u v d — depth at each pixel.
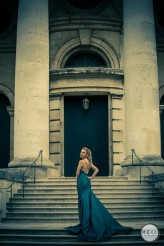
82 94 23.67
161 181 17.39
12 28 25.30
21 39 21.22
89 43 24.12
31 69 20.78
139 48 21.14
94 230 11.50
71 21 24.12
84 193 11.76
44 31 21.39
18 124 20.64
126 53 21.47
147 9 21.61
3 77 25.00
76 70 23.12
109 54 24.12
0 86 24.92
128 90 21.06
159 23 25.59
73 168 23.67
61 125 23.33
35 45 20.98
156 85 21.14
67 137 23.88
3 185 15.80
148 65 21.02
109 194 16.88
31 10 21.31
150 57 21.16
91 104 24.12
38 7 21.41
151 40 21.39
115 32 24.36
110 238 11.69
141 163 19.83
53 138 23.19
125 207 15.70
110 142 23.19
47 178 19.25
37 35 21.12
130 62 21.19
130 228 12.05
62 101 23.50
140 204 16.17
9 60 25.12
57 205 16.12
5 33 25.23
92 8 24.59
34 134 20.38
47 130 20.78
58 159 22.98
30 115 20.50
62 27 24.19
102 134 23.86
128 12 21.64
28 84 20.70
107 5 24.69
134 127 20.61
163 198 16.72
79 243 11.39
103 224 11.61
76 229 12.20
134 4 21.56
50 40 24.25
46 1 21.73
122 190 17.36
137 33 21.30
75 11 24.45
